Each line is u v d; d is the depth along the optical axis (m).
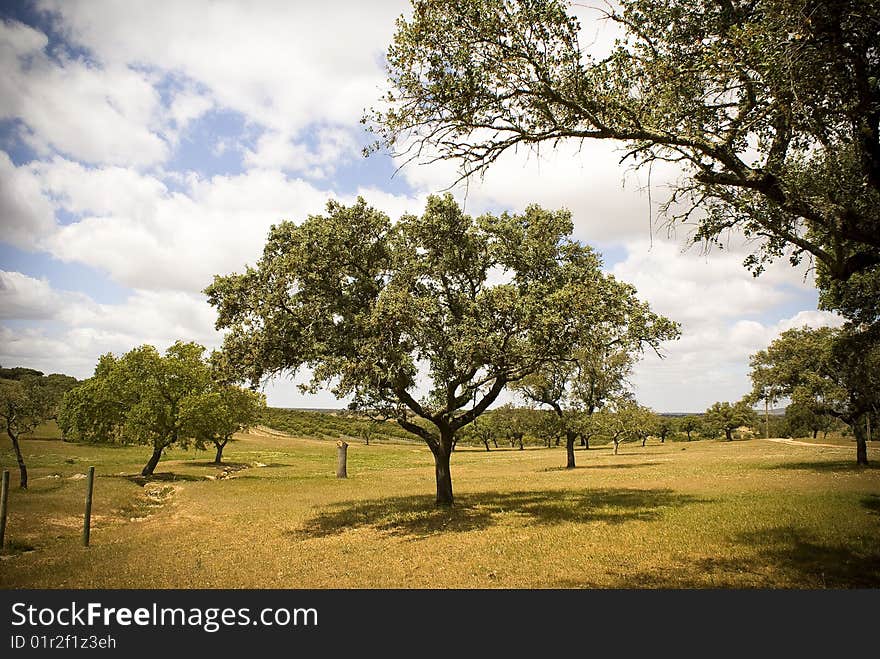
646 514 18.16
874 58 9.01
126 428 38.66
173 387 40.19
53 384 47.19
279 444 95.62
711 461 45.22
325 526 18.73
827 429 85.00
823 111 9.23
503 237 20.77
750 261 12.62
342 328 18.53
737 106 9.70
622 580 10.72
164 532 18.73
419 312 17.52
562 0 8.70
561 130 9.38
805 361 34.00
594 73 9.23
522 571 11.66
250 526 19.42
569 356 19.05
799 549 12.45
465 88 9.20
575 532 15.50
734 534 14.34
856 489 23.08
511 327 18.11
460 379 20.36
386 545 14.92
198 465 52.56
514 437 102.81
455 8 8.91
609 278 19.06
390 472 47.22
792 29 8.11
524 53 9.13
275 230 19.45
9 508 21.02
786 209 9.89
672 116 9.73
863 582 10.06
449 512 20.12
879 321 21.94
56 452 56.59
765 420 115.06
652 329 18.88
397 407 19.80
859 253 10.33
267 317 18.23
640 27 9.52
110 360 41.72
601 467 44.00
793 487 24.39
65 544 16.53
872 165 9.59
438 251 20.84
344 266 19.19
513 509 20.45
